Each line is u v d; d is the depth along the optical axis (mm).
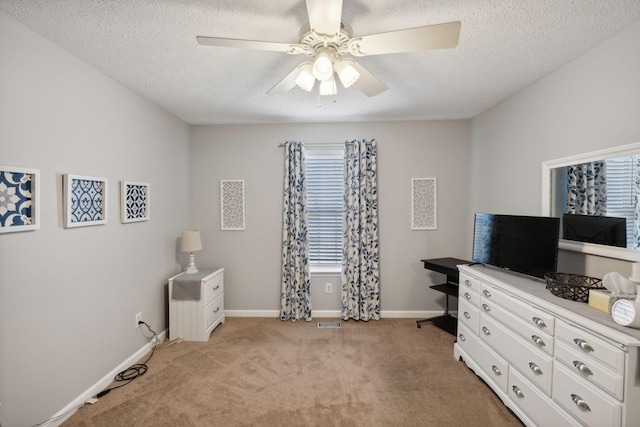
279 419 1780
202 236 3445
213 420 1771
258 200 3441
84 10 1414
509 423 1736
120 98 2268
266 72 2109
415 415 1807
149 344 2625
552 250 1853
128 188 2330
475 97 2600
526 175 2350
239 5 1389
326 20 1167
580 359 1326
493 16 1470
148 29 1581
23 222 1516
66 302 1782
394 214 3373
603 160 1672
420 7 1410
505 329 1855
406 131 3340
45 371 1646
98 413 1820
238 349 2652
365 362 2422
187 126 3373
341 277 3375
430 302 3395
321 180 3475
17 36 1493
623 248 1562
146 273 2602
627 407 1137
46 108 1652
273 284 3455
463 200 3332
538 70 2055
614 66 1604
